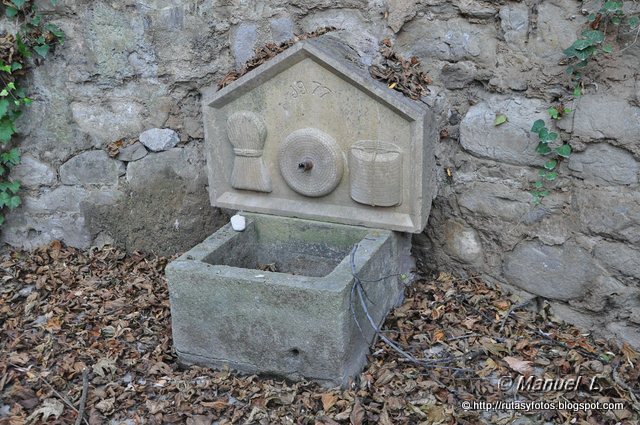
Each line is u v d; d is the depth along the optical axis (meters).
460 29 3.35
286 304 2.81
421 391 2.88
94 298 3.59
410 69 3.45
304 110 3.25
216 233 3.32
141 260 3.99
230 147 3.45
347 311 2.81
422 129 3.04
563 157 3.18
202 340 3.02
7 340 3.25
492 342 3.17
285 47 3.54
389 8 3.44
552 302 3.37
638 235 3.02
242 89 3.29
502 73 3.29
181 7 3.70
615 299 3.15
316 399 2.84
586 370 3.00
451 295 3.52
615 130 2.99
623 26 2.91
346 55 3.32
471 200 3.49
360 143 3.19
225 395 2.90
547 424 2.72
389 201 3.21
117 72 3.80
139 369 3.06
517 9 3.18
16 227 4.06
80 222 4.02
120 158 3.93
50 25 3.71
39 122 3.89
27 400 2.85
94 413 2.79
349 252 3.33
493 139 3.35
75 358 3.11
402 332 3.26
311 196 3.37
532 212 3.31
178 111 3.87
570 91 3.11
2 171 3.88
